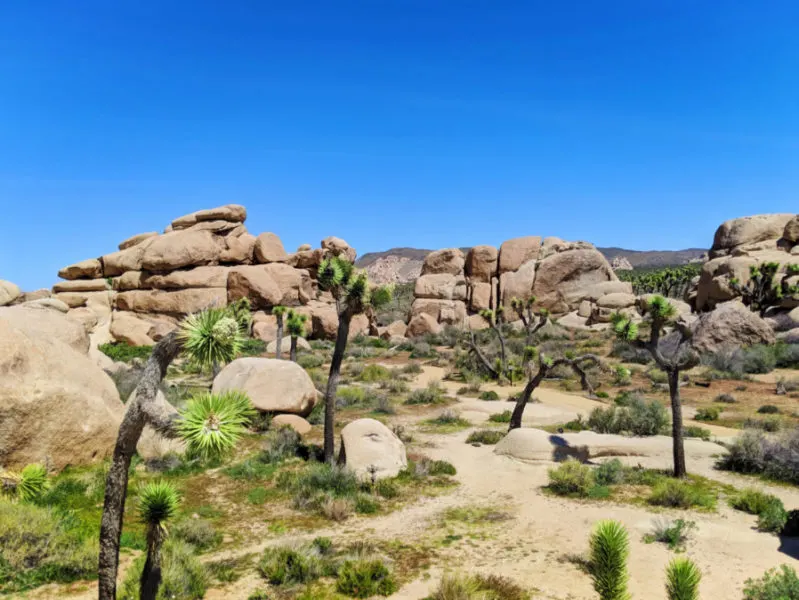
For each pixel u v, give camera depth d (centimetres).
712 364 3272
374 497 1305
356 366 3606
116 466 376
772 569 782
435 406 2561
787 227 4791
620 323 1461
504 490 1381
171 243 4931
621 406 2342
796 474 1359
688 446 1642
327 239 5809
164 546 880
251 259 5384
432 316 5834
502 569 901
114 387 1580
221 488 1366
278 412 1991
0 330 1270
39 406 1234
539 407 2469
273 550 943
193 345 341
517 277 5578
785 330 3934
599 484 1367
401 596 809
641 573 866
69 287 5066
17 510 873
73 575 809
